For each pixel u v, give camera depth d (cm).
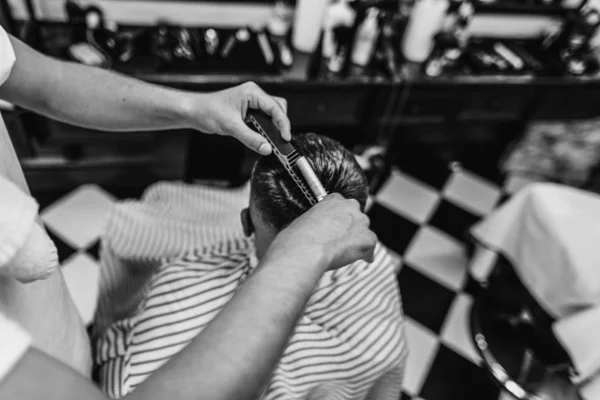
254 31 240
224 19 239
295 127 254
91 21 203
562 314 187
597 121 293
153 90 90
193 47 219
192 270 109
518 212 199
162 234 142
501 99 273
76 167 238
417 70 249
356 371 110
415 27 241
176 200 159
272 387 99
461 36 263
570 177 314
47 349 84
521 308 218
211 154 244
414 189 296
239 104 87
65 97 89
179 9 229
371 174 241
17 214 46
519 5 278
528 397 187
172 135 229
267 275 50
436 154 313
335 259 54
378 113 253
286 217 88
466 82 252
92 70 91
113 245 142
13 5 202
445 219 281
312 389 109
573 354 169
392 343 113
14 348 37
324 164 90
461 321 231
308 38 233
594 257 174
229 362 44
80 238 229
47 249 51
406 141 299
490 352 202
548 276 189
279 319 47
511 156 313
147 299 108
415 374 207
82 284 213
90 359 112
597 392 163
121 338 114
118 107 90
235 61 218
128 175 248
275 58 226
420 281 245
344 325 110
